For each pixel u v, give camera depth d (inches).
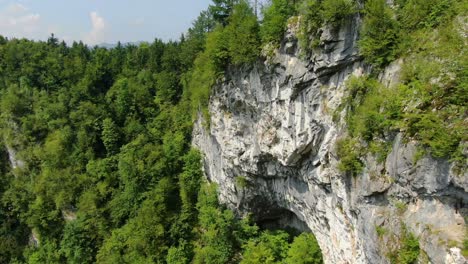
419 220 759.7
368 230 893.8
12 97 2861.7
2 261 2477.9
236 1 1617.9
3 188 2701.8
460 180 670.5
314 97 1109.1
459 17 797.2
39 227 2400.3
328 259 1293.1
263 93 1315.2
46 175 2466.8
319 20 1026.1
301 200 1393.9
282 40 1184.8
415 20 869.2
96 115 2662.4
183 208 2032.5
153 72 3223.4
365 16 937.5
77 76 3250.5
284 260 1569.9
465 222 692.7
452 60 727.7
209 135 1854.1
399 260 788.0
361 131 904.9
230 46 1341.0
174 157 2236.7
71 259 2121.1
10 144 2758.4
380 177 855.1
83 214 2203.5
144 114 2728.8
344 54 1000.2
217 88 1593.3
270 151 1366.9
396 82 860.0
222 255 1723.7
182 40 3408.0
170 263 1808.6
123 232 2022.6
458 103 705.0
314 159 1191.6
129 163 2190.0
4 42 3796.8
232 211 1855.3
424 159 737.6
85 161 2517.2
